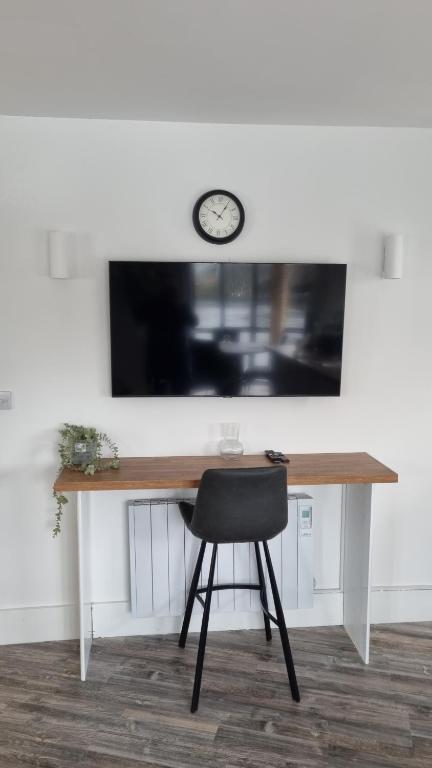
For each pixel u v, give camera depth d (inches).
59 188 101.0
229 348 103.9
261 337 104.1
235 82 84.9
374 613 114.4
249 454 110.4
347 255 107.1
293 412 110.3
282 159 104.1
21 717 87.0
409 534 114.7
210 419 109.0
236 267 102.0
